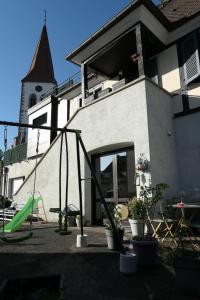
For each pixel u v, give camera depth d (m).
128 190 8.40
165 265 4.19
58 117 15.97
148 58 10.22
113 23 9.15
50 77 40.53
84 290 3.31
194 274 3.02
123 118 8.33
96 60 10.72
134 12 8.67
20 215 9.39
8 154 18.78
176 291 3.20
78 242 5.67
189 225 5.67
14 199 13.02
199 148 8.09
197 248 4.34
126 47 9.94
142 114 7.77
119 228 5.32
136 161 7.63
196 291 2.98
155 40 9.40
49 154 11.25
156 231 5.79
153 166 7.34
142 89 7.94
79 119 9.99
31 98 39.00
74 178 9.66
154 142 7.66
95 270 4.06
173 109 8.99
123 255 4.00
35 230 8.27
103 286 3.43
